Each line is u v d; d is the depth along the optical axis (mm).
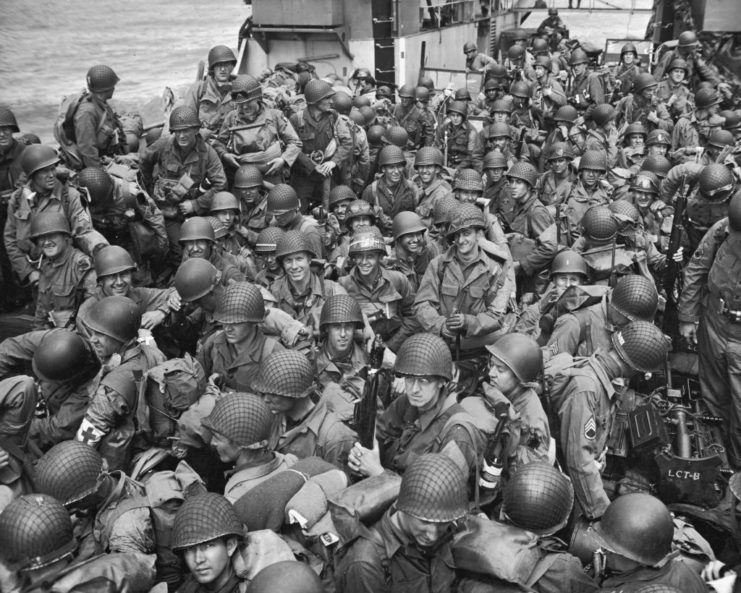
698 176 9094
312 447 5199
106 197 8406
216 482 5453
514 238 9680
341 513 4055
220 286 7074
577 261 6969
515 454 4812
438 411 4918
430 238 9617
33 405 5512
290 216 8750
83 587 3680
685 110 16328
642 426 5602
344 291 7559
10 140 9109
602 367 5414
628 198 10516
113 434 5328
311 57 17797
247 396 4680
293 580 3314
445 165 14336
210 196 9555
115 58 19656
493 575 3768
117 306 5906
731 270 6844
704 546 4445
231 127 10508
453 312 7449
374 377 4961
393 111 16250
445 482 3768
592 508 5055
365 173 12719
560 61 20609
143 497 4508
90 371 5855
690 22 19781
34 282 8023
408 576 3887
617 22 28781
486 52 23562
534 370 5078
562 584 3852
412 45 18031
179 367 5473
